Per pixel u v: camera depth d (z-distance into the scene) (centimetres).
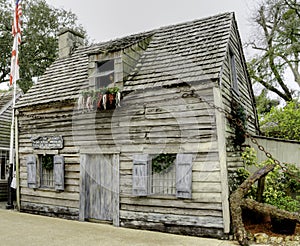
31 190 777
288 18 1419
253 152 649
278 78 1505
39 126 766
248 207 505
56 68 879
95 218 664
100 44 875
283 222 510
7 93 1232
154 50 696
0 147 1051
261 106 1552
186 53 633
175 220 553
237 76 746
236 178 591
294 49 1385
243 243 461
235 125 629
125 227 607
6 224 631
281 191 629
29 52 1783
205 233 521
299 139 941
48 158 753
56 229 585
